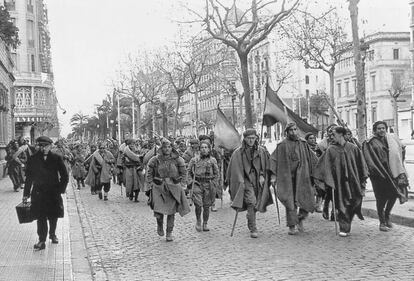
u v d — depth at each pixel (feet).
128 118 297.53
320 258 28.02
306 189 35.40
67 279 24.56
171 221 34.71
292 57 112.27
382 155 34.99
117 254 30.96
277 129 200.44
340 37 109.70
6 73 126.41
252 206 34.76
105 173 61.36
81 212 50.72
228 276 25.02
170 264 28.04
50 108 254.27
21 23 238.89
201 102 321.11
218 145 51.44
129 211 51.21
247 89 73.92
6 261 28.40
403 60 261.65
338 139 34.27
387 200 35.96
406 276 23.81
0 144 106.42
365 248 30.07
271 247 31.42
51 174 31.37
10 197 62.69
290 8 72.18
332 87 107.65
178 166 34.94
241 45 75.05
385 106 259.60
